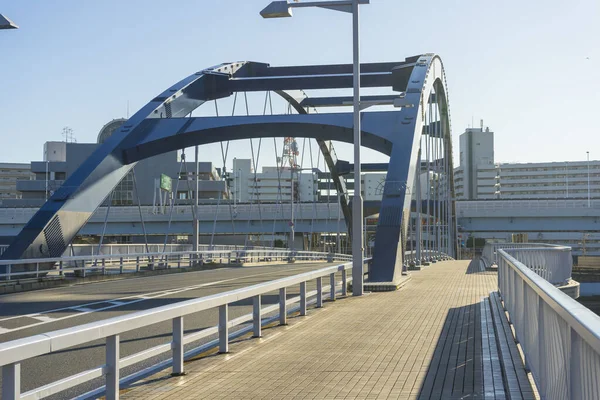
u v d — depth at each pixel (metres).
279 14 19.27
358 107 20.17
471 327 12.44
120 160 32.47
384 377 8.08
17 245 27.25
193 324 14.13
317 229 94.06
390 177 27.88
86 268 28.83
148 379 8.10
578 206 93.38
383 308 15.97
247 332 12.17
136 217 93.50
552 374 5.41
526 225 95.81
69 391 8.27
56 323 14.41
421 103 32.94
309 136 33.00
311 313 15.06
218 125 32.91
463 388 7.37
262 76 43.22
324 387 7.57
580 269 53.53
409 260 36.94
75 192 29.80
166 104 34.97
